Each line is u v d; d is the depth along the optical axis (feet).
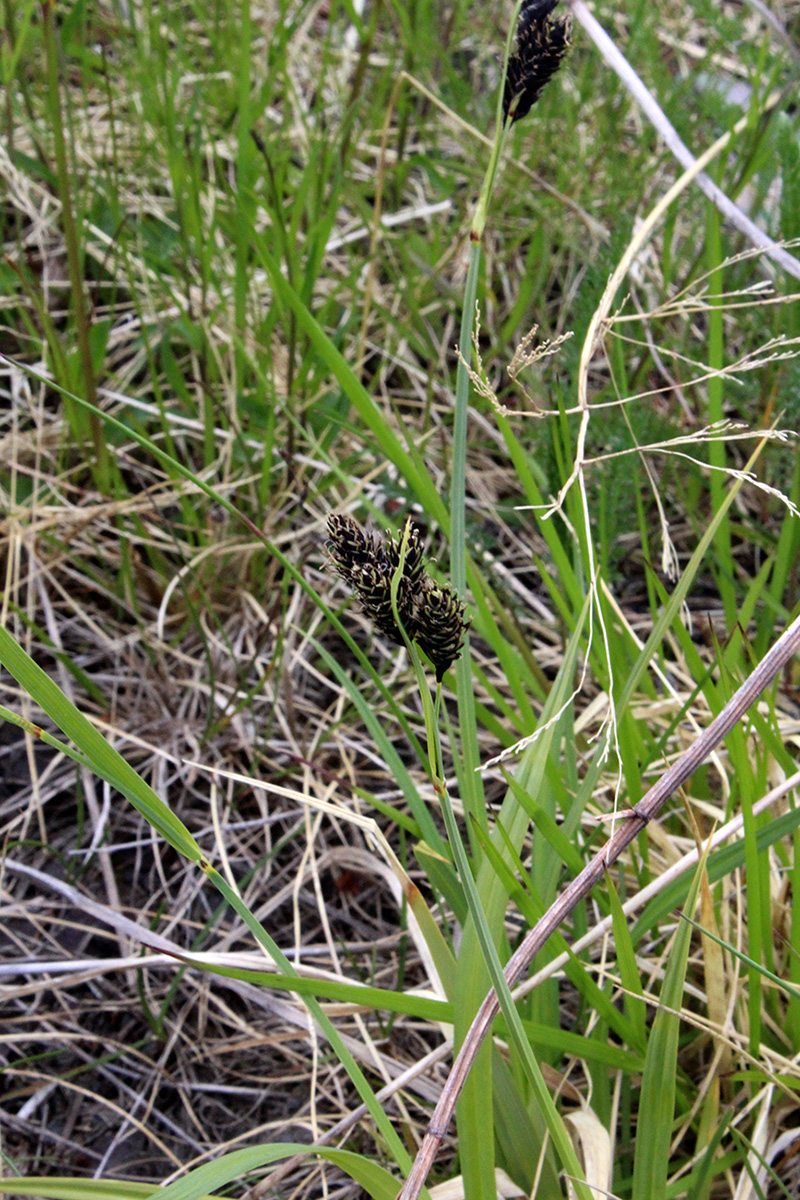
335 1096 1.29
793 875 1.11
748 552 1.82
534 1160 1.02
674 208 1.75
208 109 2.27
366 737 1.59
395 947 1.40
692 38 2.65
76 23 2.02
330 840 1.49
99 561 1.77
